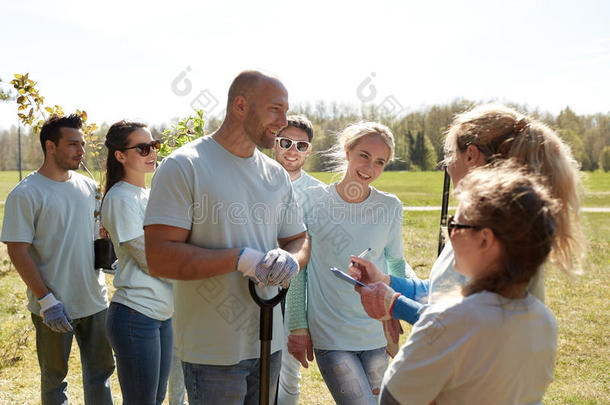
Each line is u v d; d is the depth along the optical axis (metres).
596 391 4.04
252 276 1.87
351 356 2.49
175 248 1.85
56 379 2.99
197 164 1.91
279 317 2.19
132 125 2.77
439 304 1.33
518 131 1.53
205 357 1.99
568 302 6.54
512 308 1.25
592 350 4.95
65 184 2.96
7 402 3.59
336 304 2.52
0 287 6.81
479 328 1.23
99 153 4.19
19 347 4.69
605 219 14.25
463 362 1.25
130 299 2.59
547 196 1.24
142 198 2.77
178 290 2.03
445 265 1.58
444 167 2.22
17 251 2.79
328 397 3.85
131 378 2.61
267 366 1.98
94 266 3.02
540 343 1.29
